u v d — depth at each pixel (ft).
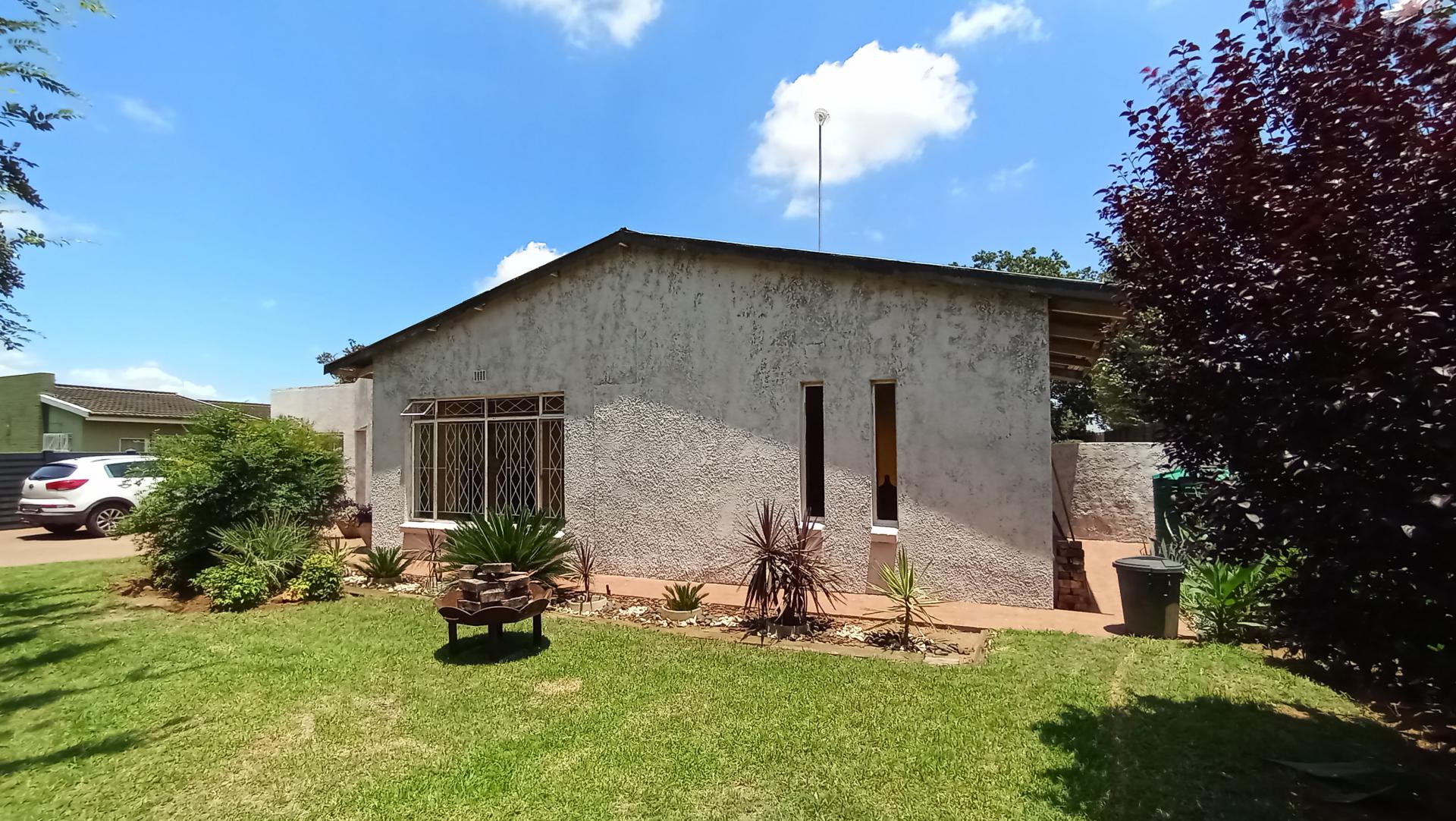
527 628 23.91
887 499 33.04
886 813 11.56
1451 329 8.59
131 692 18.47
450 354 37.01
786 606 23.09
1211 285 11.73
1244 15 11.13
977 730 14.67
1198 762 13.07
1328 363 10.51
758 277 29.14
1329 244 10.07
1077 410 68.69
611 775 13.10
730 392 29.63
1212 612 20.80
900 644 20.95
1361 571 10.12
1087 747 13.73
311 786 13.12
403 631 23.90
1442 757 13.16
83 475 51.29
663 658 20.07
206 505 30.91
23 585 33.71
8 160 23.48
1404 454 9.43
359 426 56.39
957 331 25.40
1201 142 12.09
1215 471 12.49
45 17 23.11
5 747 15.37
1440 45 9.12
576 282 33.47
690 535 30.35
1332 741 13.91
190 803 12.74
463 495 37.04
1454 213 9.11
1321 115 10.28
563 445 33.58
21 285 25.32
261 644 22.67
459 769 13.50
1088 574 32.71
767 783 12.65
